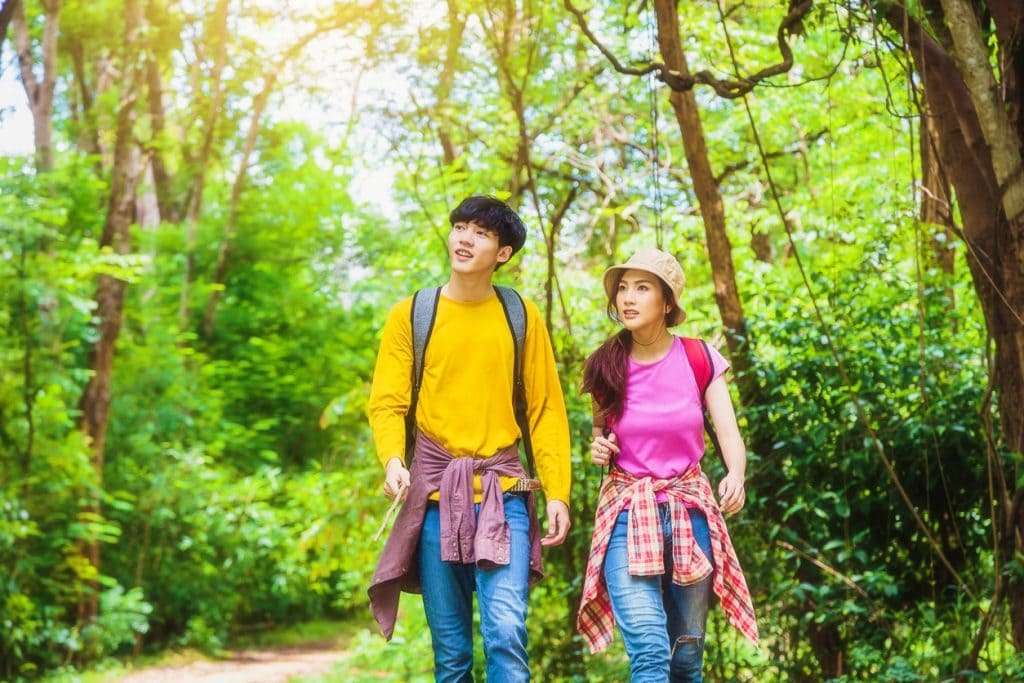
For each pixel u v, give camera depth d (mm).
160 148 17812
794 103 11977
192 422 16453
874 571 5715
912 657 5520
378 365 3824
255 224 21188
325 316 20750
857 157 12031
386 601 3793
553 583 6660
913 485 6000
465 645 3771
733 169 12977
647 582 3740
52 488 12375
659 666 3652
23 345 12484
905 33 4516
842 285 6473
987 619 4785
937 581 6043
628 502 3805
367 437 10031
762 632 6016
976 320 6512
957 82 4895
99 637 13414
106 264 14234
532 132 11031
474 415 3748
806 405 6102
